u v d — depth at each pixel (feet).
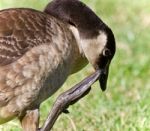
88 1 73.51
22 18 40.04
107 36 42.47
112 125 47.98
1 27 39.55
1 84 38.75
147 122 47.34
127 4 81.61
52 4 42.75
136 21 77.71
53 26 40.42
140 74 64.23
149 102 51.75
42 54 39.47
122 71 63.21
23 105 39.55
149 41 71.87
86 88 41.52
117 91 58.39
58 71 40.29
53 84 40.37
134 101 54.08
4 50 39.06
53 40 40.01
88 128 47.32
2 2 74.49
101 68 42.73
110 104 52.75
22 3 75.36
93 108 51.42
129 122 48.47
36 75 39.34
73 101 41.24
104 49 42.47
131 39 71.26
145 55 68.85
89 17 42.24
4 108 39.24
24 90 39.24
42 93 40.01
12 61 38.99
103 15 77.66
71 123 46.83
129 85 60.80
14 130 46.37
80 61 42.52
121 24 76.48
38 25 40.01
